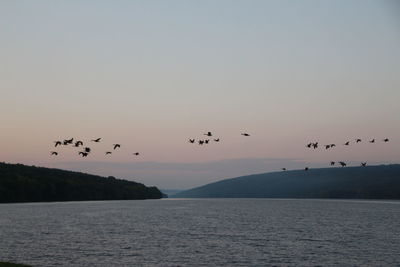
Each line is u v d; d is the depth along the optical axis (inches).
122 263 2260.1
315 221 5044.3
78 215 5807.1
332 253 2576.3
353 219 5374.0
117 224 4456.2
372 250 2687.0
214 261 2329.0
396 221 5012.3
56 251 2581.2
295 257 2447.1
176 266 2206.0
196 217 5693.9
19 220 4845.0
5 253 2496.3
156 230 3848.4
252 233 3634.4
